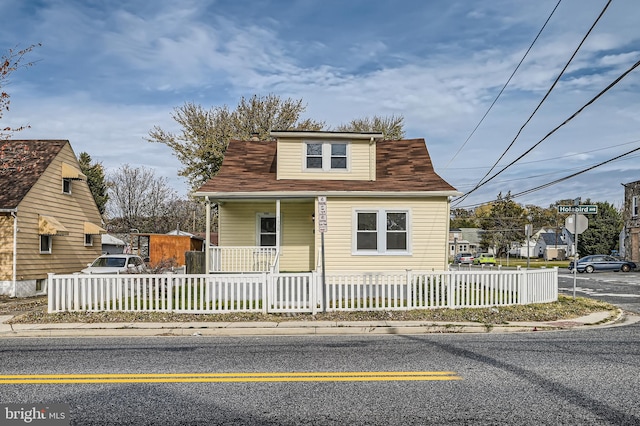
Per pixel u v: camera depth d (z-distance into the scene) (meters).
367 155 19.19
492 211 74.44
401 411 5.16
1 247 20.00
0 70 17.69
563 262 63.03
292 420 4.90
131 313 12.60
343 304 13.47
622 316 13.43
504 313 12.72
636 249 40.56
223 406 5.34
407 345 9.06
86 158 54.50
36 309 14.62
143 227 63.41
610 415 5.03
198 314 12.60
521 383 6.23
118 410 5.21
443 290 13.21
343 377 6.56
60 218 23.58
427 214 17.11
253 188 17.28
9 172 22.02
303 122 39.06
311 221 19.39
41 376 6.69
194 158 35.38
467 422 4.83
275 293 12.72
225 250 17.52
